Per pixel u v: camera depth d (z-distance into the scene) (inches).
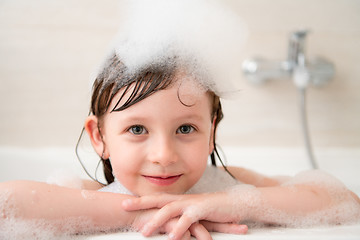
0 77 62.9
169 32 30.7
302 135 63.6
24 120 63.9
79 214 26.4
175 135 28.5
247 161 60.3
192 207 26.2
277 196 28.9
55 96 63.4
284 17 61.5
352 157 61.1
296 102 63.1
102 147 33.1
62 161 58.9
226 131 63.3
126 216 27.0
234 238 24.9
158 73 28.5
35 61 62.7
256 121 63.3
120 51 31.1
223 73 33.1
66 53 62.4
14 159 60.0
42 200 26.3
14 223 25.7
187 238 25.0
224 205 27.1
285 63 58.0
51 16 61.8
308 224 28.8
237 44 33.7
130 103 27.6
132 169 28.7
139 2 33.0
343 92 63.3
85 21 61.7
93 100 33.3
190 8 32.3
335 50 62.4
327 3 61.6
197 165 29.2
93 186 37.9
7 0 61.4
